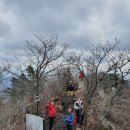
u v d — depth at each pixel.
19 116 22.45
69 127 23.97
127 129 30.73
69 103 30.80
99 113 30.61
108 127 29.64
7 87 31.58
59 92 33.66
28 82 32.44
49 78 35.56
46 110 25.78
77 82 35.12
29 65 33.03
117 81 33.12
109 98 32.62
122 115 31.89
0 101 26.94
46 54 33.34
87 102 30.56
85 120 28.45
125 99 34.38
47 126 25.27
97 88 32.84
